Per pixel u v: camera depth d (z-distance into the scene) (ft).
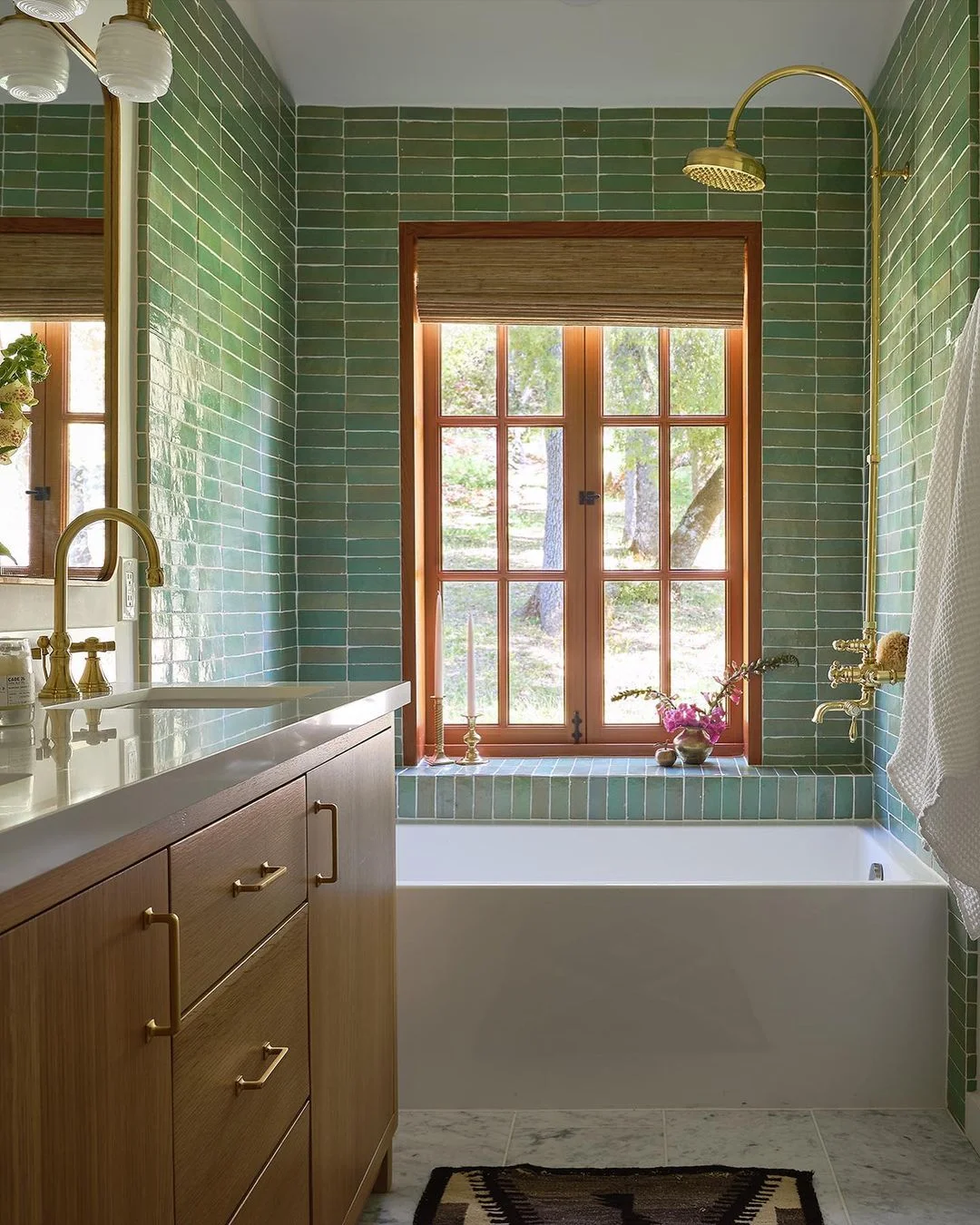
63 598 5.71
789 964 8.06
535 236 11.38
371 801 6.26
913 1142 7.52
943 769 6.31
